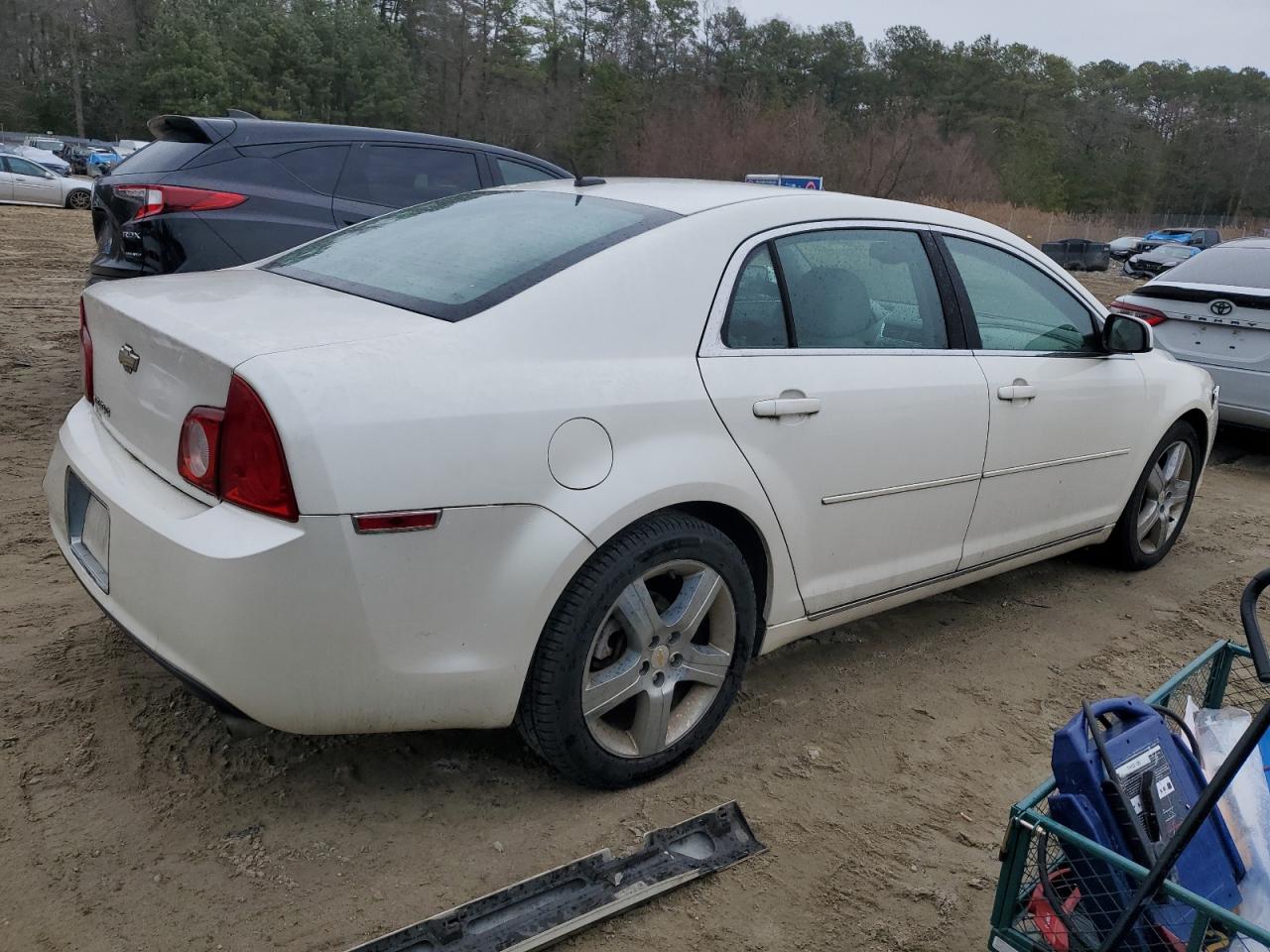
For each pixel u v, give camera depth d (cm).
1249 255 730
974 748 332
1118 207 9119
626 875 253
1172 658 409
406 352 243
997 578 484
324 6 7381
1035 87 9231
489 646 247
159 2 8075
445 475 235
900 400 333
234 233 620
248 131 642
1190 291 708
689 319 288
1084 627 433
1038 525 411
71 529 293
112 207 613
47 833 256
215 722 308
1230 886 217
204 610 229
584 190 338
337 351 237
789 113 5297
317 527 223
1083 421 414
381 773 292
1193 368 497
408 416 233
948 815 295
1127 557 482
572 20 8150
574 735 268
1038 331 404
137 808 269
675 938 240
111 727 301
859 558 337
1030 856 223
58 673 328
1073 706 364
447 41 7438
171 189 601
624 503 260
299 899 242
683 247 293
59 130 8194
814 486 312
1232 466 761
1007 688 374
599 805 285
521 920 235
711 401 284
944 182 5103
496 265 284
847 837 281
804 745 325
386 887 248
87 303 309
